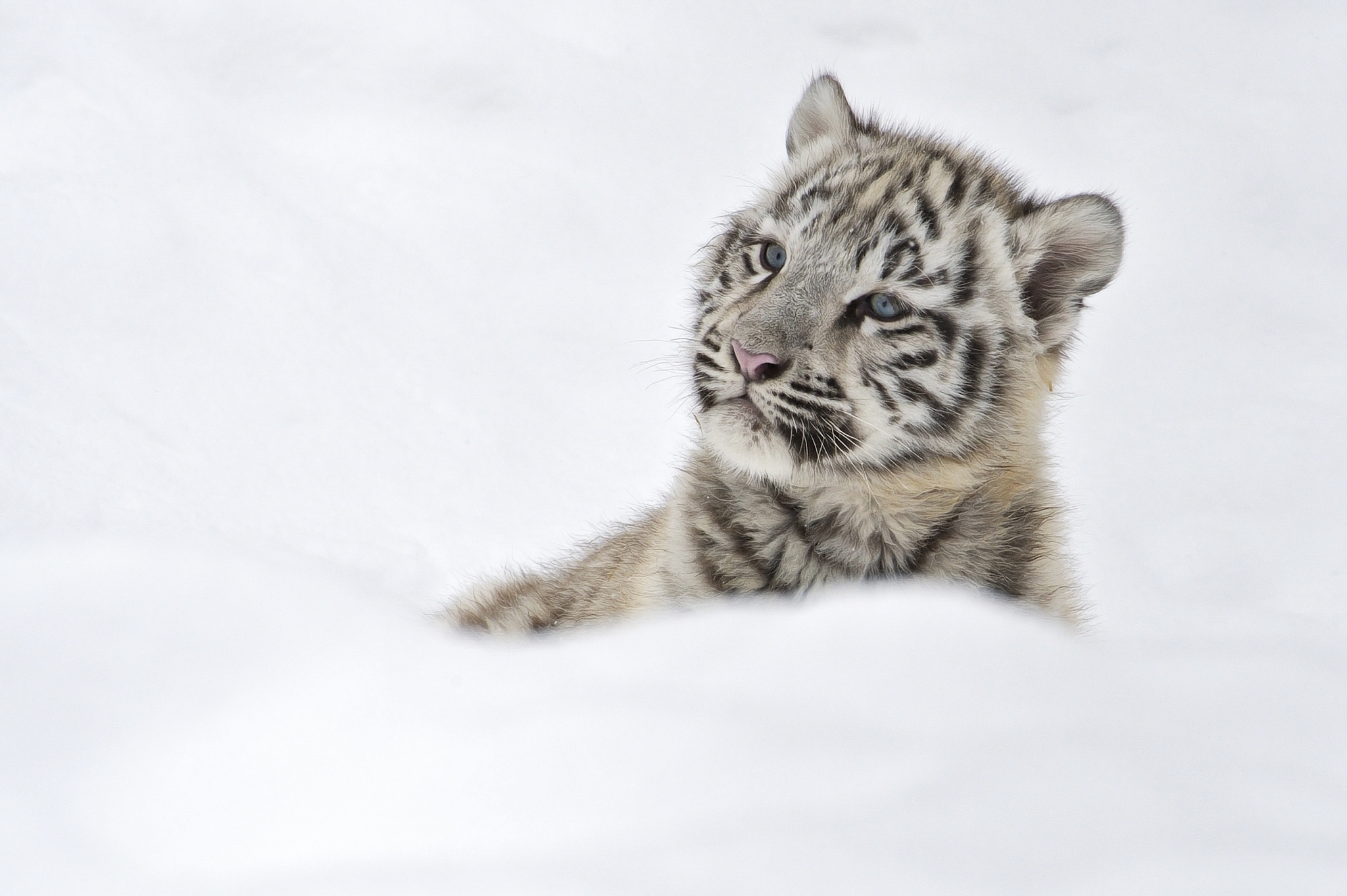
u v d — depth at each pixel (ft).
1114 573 41.96
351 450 45.14
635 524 35.24
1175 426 53.26
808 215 29.86
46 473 38.24
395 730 13.26
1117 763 12.23
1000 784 11.81
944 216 29.43
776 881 10.59
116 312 49.26
